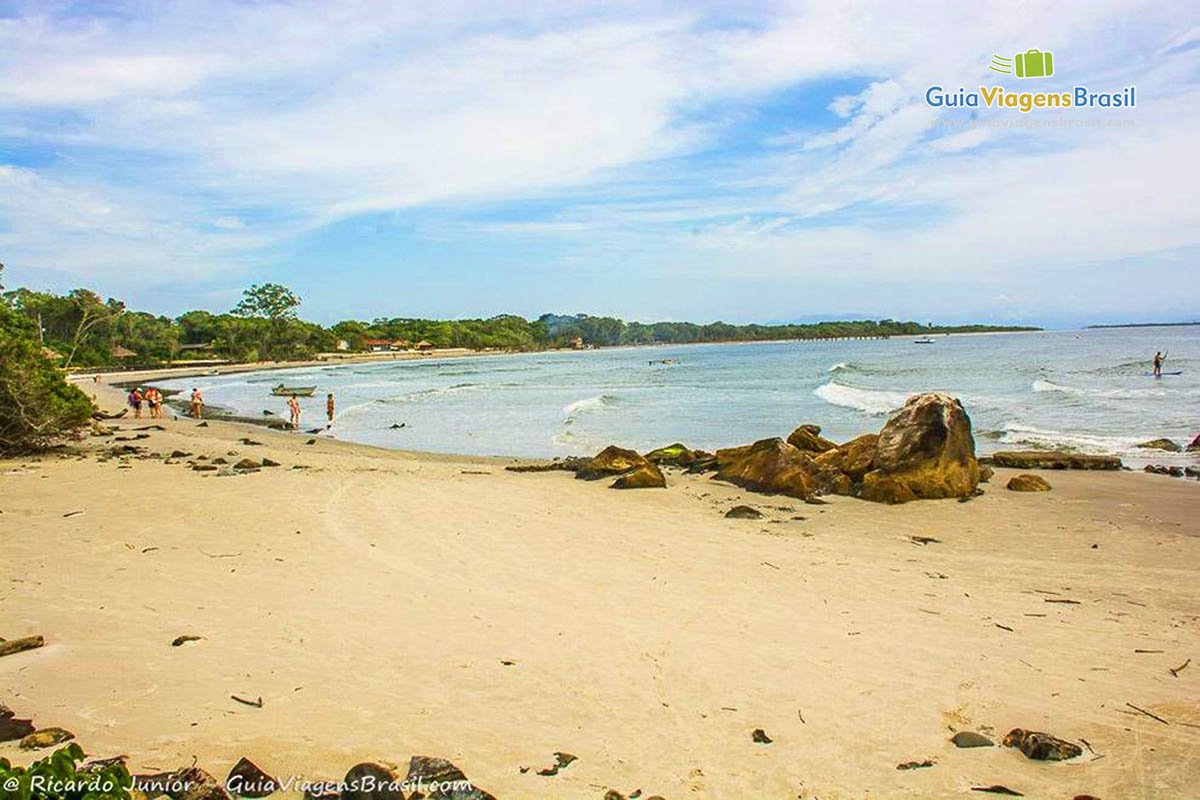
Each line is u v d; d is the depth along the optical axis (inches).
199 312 6225.4
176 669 246.1
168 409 1724.9
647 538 464.8
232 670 246.4
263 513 511.2
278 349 5570.9
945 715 220.5
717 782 182.2
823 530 498.0
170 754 189.2
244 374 3727.9
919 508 566.9
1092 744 202.8
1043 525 508.1
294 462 820.6
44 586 337.7
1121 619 313.7
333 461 845.2
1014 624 305.6
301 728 205.9
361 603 323.3
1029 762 193.2
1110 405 1184.8
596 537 464.8
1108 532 486.3
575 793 175.8
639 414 1400.1
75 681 234.7
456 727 209.0
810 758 194.7
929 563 410.3
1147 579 379.2
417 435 1207.6
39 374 866.8
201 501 549.3
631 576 375.6
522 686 237.9
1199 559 419.2
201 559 391.9
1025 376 1841.8
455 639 280.2
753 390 1915.6
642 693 233.8
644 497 613.6
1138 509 551.8
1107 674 252.2
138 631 281.9
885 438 640.4
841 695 233.6
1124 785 181.9
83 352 4217.5
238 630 285.4
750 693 234.5
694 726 211.9
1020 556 427.5
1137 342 3595.0
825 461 695.1
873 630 295.6
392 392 2236.7
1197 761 193.3
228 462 794.2
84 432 1069.8
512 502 578.6
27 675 238.8
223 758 187.9
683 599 336.2
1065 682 245.3
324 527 474.3
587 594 343.0
